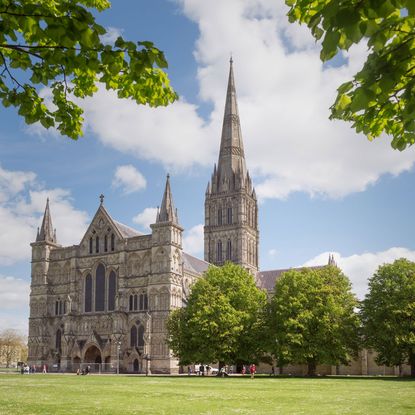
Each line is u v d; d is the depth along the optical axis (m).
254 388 55.41
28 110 15.16
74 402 37.56
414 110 10.87
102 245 134.38
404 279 88.94
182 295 129.38
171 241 124.69
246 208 184.62
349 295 98.50
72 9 11.77
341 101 12.26
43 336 136.50
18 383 66.62
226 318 94.50
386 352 88.56
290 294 95.81
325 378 87.12
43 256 141.50
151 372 118.69
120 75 15.05
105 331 127.88
